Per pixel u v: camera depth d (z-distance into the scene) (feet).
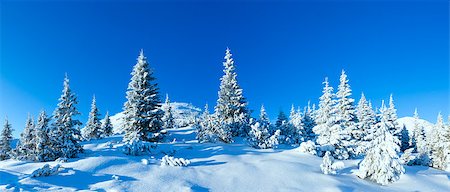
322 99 94.94
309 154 76.89
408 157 89.71
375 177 56.08
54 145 60.49
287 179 51.21
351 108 118.11
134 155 64.34
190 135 120.47
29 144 60.18
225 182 48.49
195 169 54.60
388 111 158.81
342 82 118.83
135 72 98.73
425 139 175.52
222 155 67.97
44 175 44.14
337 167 56.95
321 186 48.73
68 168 47.91
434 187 55.21
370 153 58.08
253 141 88.17
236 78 129.70
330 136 87.86
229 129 102.53
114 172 48.67
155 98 98.12
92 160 52.85
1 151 103.91
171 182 46.16
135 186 43.06
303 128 129.39
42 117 60.75
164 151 68.95
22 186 39.34
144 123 93.20
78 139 68.23
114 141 94.58
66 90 72.38
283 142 105.40
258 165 59.36
